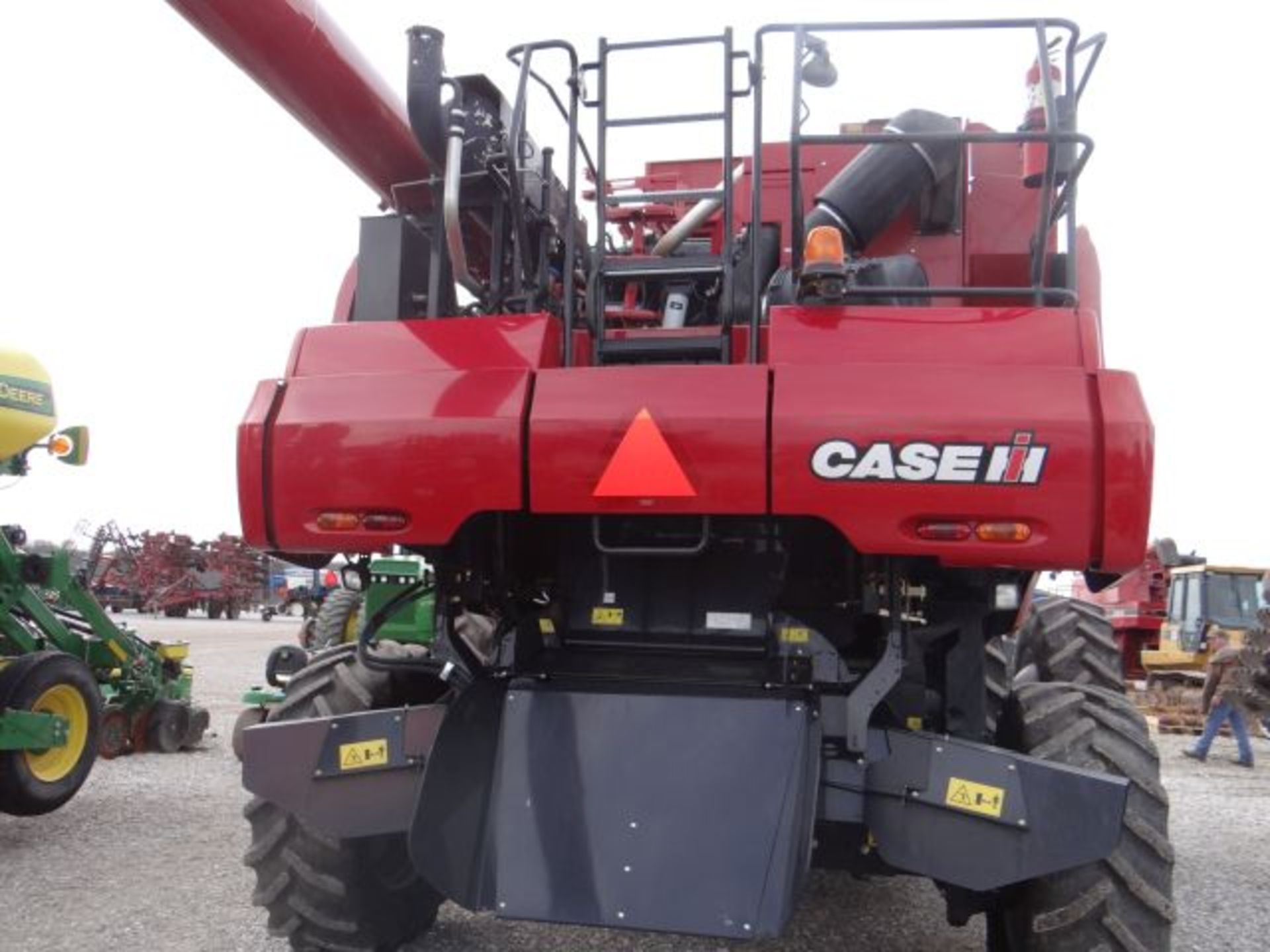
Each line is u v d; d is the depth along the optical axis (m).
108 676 8.41
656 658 3.35
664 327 3.58
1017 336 2.84
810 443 2.77
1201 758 11.61
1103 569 2.69
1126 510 2.65
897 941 4.25
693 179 4.95
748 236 3.60
